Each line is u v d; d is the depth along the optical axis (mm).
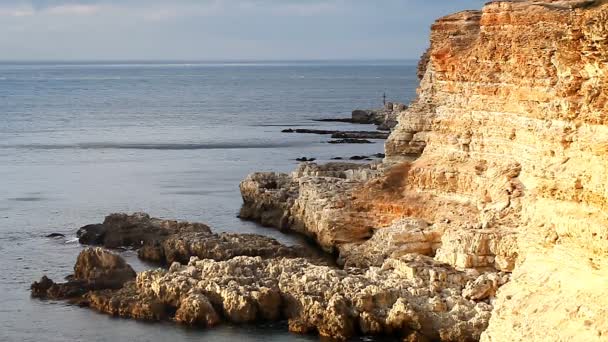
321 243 76750
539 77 61281
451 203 70375
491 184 65812
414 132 78812
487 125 68750
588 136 32844
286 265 63062
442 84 75562
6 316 59938
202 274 62500
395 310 54062
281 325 56938
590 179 31922
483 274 56531
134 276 67188
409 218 71438
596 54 32125
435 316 53719
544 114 38094
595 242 31172
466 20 77375
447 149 72812
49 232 85625
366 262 68438
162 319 58562
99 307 61031
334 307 54969
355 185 81625
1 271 71375
